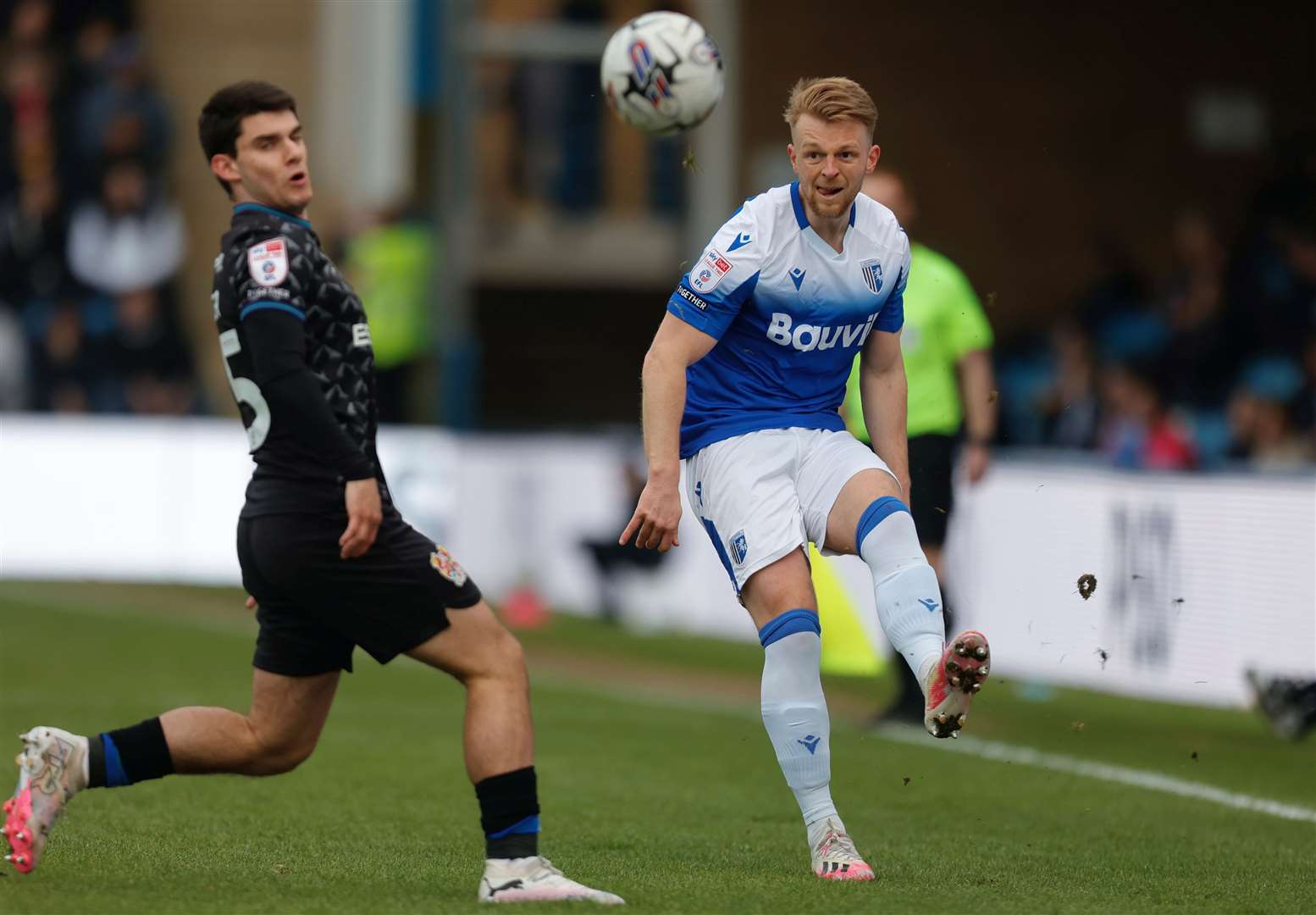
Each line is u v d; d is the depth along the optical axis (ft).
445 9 235.81
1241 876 58.18
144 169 219.82
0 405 211.00
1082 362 186.39
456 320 222.89
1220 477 104.27
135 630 136.67
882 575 53.72
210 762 50.16
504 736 47.98
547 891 48.06
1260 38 244.83
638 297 251.39
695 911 47.83
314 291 47.57
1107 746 93.97
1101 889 54.80
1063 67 246.47
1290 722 96.43
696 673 125.39
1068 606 114.83
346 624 47.80
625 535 54.03
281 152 48.39
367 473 46.42
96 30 222.89
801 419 56.80
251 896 48.73
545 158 245.65
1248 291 187.21
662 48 66.13
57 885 49.67
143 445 179.11
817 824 55.26
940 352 93.50
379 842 60.44
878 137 247.70
